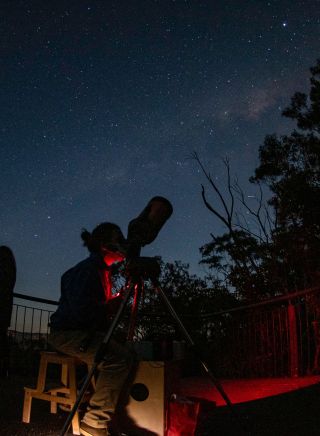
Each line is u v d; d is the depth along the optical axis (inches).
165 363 119.4
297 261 419.8
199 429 124.2
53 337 124.6
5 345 195.0
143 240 126.6
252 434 122.3
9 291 188.1
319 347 272.7
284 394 172.6
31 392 136.3
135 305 134.4
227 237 513.3
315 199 444.1
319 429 124.2
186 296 450.9
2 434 125.4
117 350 118.4
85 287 121.2
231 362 309.4
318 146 495.8
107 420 115.8
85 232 131.9
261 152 532.4
